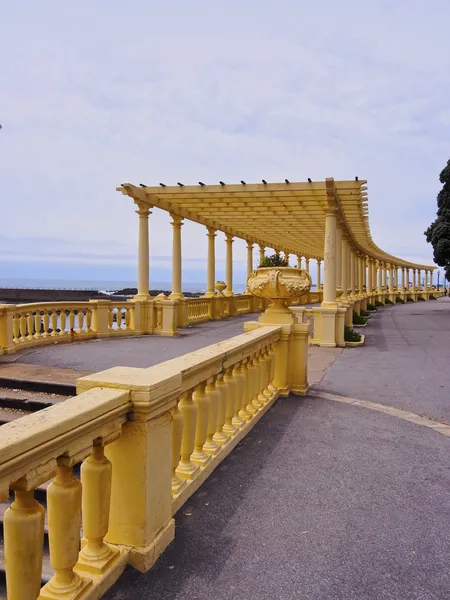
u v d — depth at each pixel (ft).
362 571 8.70
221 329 52.47
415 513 11.02
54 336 37.40
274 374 21.93
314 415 19.07
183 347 35.76
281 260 79.15
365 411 19.81
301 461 14.12
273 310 22.48
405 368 30.27
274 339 20.84
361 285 89.25
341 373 28.50
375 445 15.70
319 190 40.32
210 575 8.43
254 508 11.07
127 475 8.32
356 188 39.55
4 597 9.87
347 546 9.53
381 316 80.89
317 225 62.54
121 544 8.48
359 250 80.74
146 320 46.96
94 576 7.67
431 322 67.21
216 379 13.30
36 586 6.15
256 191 41.24
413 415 19.34
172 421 9.68
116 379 8.38
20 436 5.57
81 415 6.57
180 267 56.54
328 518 10.68
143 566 8.37
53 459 6.21
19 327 33.76
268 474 13.07
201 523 10.29
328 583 8.32
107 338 42.16
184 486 11.27
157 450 8.64
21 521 5.97
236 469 13.35
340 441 16.01
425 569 8.81
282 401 21.22
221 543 9.50
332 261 42.37
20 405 18.88
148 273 48.49
